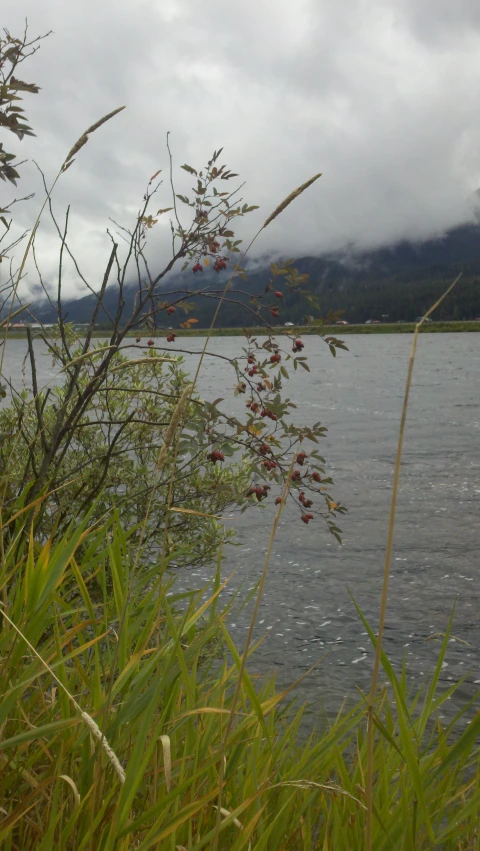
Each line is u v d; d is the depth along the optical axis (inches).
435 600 411.8
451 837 73.5
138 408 206.4
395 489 51.6
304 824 81.4
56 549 81.7
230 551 507.8
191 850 60.0
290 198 87.8
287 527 570.6
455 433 1087.6
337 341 151.1
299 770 84.1
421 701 279.3
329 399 1663.4
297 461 164.2
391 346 5187.0
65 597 98.0
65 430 148.0
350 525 581.6
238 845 62.5
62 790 67.1
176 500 191.3
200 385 1822.1
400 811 67.2
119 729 72.6
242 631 364.8
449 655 334.3
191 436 154.9
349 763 155.9
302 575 457.1
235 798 77.0
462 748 61.8
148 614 83.1
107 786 67.0
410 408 1443.2
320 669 319.0
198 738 78.4
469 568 469.7
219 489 193.8
